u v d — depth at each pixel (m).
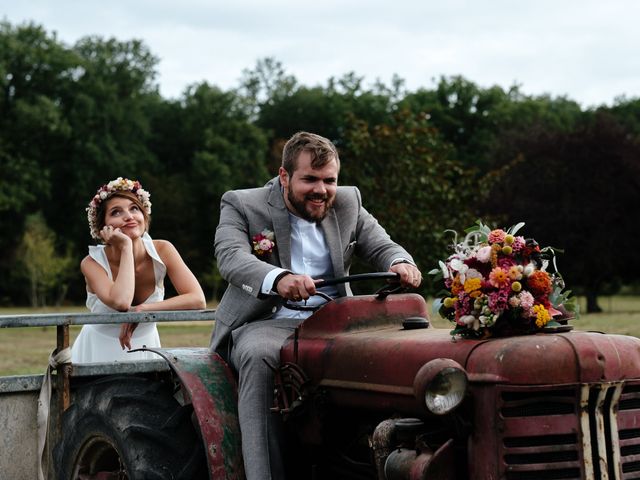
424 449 3.48
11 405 4.97
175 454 4.34
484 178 18.20
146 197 6.44
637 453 3.51
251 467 4.09
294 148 4.54
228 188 65.62
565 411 3.37
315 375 4.09
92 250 6.33
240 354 4.35
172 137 71.25
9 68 62.91
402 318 4.30
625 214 43.75
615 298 64.94
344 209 4.82
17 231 59.84
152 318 5.08
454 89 77.00
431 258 16.36
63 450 4.89
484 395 3.36
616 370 3.42
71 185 61.88
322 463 4.29
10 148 59.84
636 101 79.81
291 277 4.20
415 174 16.94
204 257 65.81
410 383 3.62
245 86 80.44
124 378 4.72
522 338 3.45
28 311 47.50
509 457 3.33
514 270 3.60
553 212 43.53
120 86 66.88
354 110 75.31
